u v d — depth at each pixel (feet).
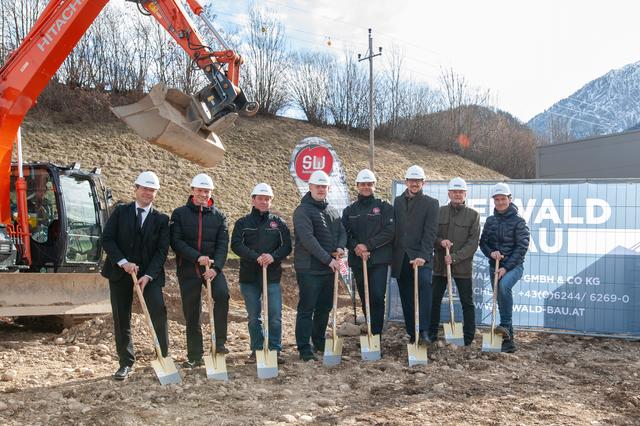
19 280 28.37
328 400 17.98
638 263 27.58
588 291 28.04
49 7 26.63
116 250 20.21
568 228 28.22
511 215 25.20
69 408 17.24
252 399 18.13
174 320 33.32
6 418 16.43
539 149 74.13
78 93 88.02
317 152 35.37
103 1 26.48
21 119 27.40
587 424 16.24
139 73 98.89
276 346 22.81
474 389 19.22
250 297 22.81
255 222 22.68
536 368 22.39
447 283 25.67
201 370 21.20
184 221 21.57
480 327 28.68
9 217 28.99
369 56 88.69
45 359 24.11
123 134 83.71
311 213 22.86
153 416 16.49
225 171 85.20
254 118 106.83
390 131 126.72
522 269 25.17
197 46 24.43
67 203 32.24
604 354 25.30
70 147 77.87
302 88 118.73
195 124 23.44
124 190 72.08
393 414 16.84
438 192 29.19
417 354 22.61
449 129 136.98
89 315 30.37
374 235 23.59
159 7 24.93
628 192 27.63
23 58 26.61
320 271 22.93
